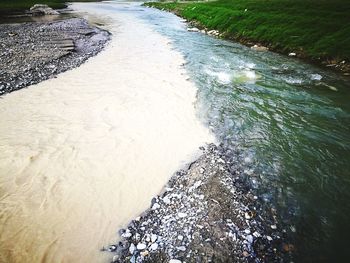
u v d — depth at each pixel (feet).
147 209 26.94
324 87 56.49
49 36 103.30
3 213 25.93
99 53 83.46
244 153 35.58
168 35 112.98
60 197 28.12
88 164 33.27
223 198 27.68
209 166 32.91
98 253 22.50
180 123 42.88
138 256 22.04
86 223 25.30
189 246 22.59
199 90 55.11
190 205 26.94
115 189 29.48
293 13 101.86
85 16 176.96
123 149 36.29
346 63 67.87
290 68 68.90
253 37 97.19
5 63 67.36
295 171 32.12
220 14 126.72
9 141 37.19
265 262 21.58
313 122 42.80
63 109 46.60
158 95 52.70
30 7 206.28
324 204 27.45
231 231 23.93
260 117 44.47
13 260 21.80
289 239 23.67
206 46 93.30
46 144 36.86
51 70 65.67
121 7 249.75
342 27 80.18
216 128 41.55
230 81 60.13
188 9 172.04
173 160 34.35
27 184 29.71
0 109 45.75
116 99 50.83
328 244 23.35
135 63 73.72
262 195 28.50
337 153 35.24
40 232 24.23
